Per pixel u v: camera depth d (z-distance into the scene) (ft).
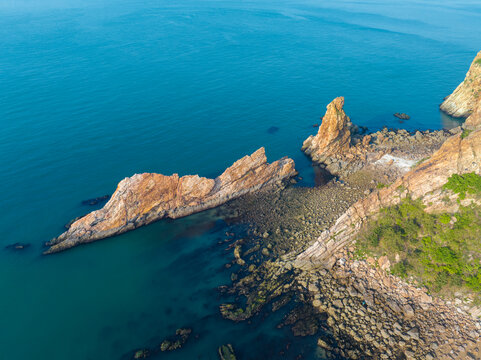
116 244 186.19
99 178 232.94
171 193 200.54
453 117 333.83
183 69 438.81
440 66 486.79
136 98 349.00
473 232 133.28
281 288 152.35
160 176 193.57
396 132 297.12
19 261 171.22
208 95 366.63
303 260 160.97
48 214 200.03
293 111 341.62
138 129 294.05
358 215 160.56
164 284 161.58
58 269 168.86
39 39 551.59
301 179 241.96
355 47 579.89
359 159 254.47
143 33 626.64
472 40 641.40
